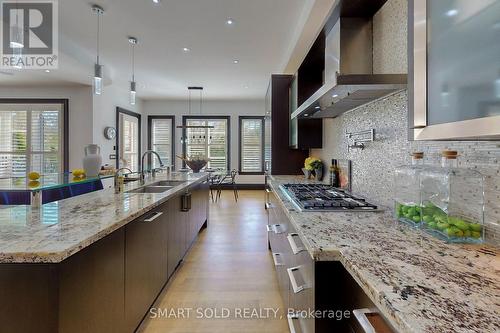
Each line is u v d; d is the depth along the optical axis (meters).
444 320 0.57
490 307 0.62
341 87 1.59
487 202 1.04
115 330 1.48
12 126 6.36
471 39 0.78
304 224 1.35
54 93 6.34
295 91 3.63
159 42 4.49
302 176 3.96
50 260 1.04
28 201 2.53
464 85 0.80
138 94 8.47
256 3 3.33
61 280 1.07
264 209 6.21
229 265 3.11
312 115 2.91
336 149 2.97
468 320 0.57
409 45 1.06
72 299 1.13
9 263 1.05
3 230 1.31
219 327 2.02
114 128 7.41
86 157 3.49
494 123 0.70
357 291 1.00
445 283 0.73
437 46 0.91
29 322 1.06
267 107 4.76
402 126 1.65
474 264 0.86
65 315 1.09
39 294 1.05
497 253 0.95
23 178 3.19
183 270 2.98
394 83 1.51
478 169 1.08
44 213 1.67
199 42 4.49
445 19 0.88
